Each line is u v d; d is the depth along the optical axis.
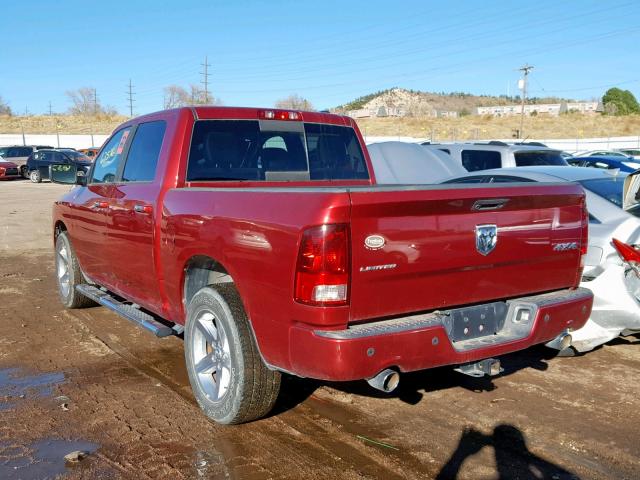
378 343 3.29
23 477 3.43
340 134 5.66
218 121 4.97
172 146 4.79
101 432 3.98
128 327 6.31
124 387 4.73
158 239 4.61
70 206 6.44
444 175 10.55
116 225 5.29
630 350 5.71
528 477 3.50
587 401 4.56
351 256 3.25
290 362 3.44
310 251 3.23
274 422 4.15
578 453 3.78
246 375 3.80
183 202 4.33
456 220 3.62
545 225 4.12
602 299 5.19
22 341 5.83
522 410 4.39
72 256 6.67
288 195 3.45
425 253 3.49
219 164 4.93
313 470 3.54
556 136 59.84
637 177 5.45
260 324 3.60
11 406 4.36
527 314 4.02
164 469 3.53
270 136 5.23
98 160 6.20
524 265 4.04
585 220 4.41
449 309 3.77
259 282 3.55
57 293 7.80
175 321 4.72
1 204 19.31
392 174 10.98
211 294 3.95
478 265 3.76
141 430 4.01
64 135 60.78
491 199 3.72
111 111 89.44
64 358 5.37
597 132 61.59
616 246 5.20
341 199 3.21
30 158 31.05
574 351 5.49
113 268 5.53
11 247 11.39
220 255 3.86
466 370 3.87
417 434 4.00
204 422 4.13
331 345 3.21
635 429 4.11
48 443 3.83
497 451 3.79
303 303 3.28
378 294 3.37
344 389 4.73
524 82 55.88
